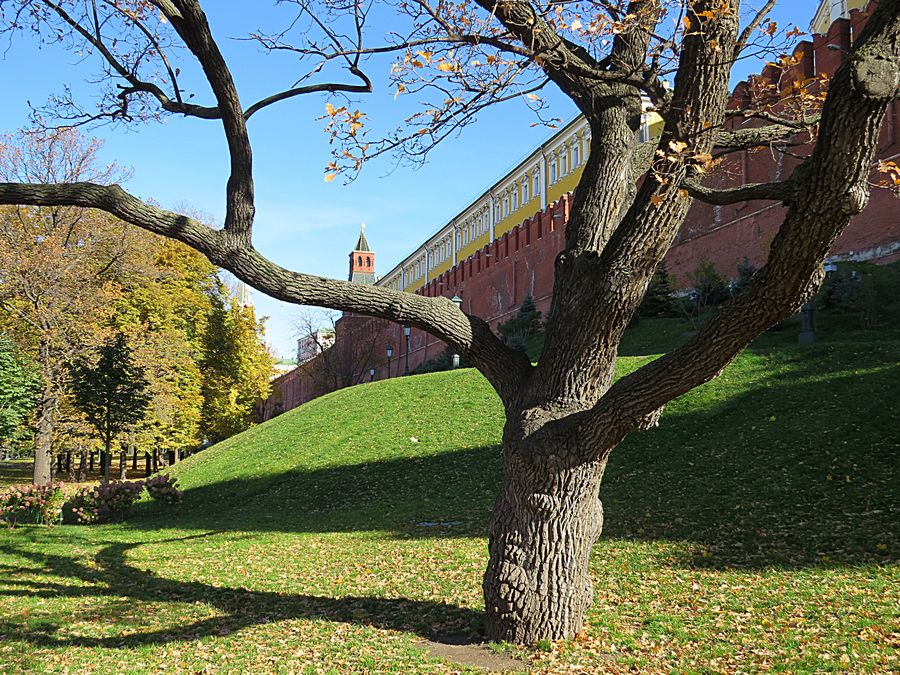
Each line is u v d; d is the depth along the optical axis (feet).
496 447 57.11
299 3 17.90
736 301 14.92
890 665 15.55
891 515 28.89
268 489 60.34
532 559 18.11
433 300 19.16
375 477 56.75
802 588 21.88
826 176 12.32
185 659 18.81
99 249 81.46
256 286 18.02
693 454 44.21
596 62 19.19
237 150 17.74
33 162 76.59
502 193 188.24
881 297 59.47
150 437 94.68
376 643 19.56
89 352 74.13
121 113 22.03
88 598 26.32
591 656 17.21
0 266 71.92
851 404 42.93
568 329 17.79
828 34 65.10
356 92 19.16
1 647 19.95
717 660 16.76
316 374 174.60
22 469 132.77
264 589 27.48
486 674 16.48
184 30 16.76
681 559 26.91
